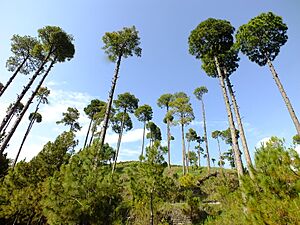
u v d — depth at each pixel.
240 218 6.25
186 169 34.78
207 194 20.91
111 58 16.81
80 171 8.17
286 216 4.04
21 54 21.66
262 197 4.62
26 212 10.91
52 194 7.70
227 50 16.91
